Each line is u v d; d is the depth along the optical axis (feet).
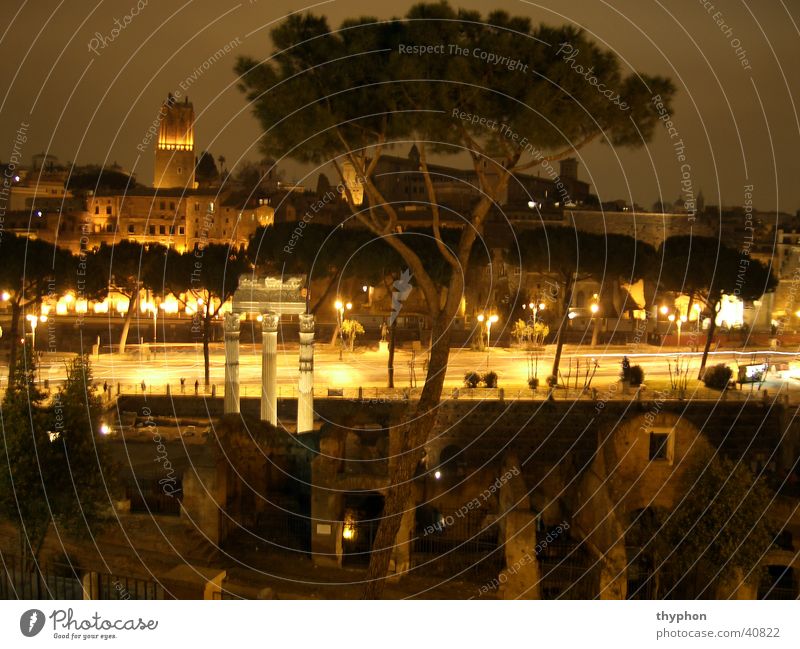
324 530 97.19
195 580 69.56
